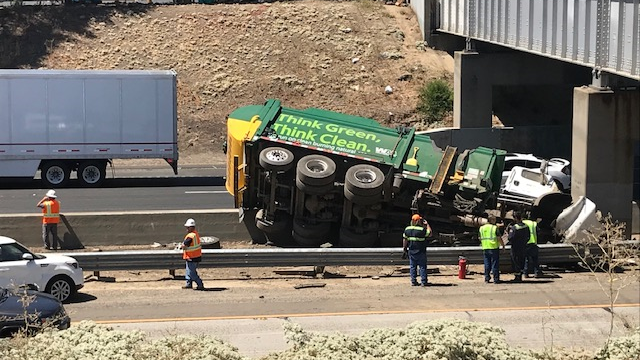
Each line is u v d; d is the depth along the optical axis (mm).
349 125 28844
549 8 32875
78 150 37375
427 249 24406
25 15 53125
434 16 47344
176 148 38250
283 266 23844
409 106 49812
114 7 54781
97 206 33031
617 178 30094
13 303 16797
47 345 12680
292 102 49812
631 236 31062
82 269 23047
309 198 27969
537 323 19812
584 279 24344
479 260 24703
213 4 56344
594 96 29781
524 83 43531
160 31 53219
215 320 19844
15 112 36906
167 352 12547
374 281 24219
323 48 53094
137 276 24578
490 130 43750
